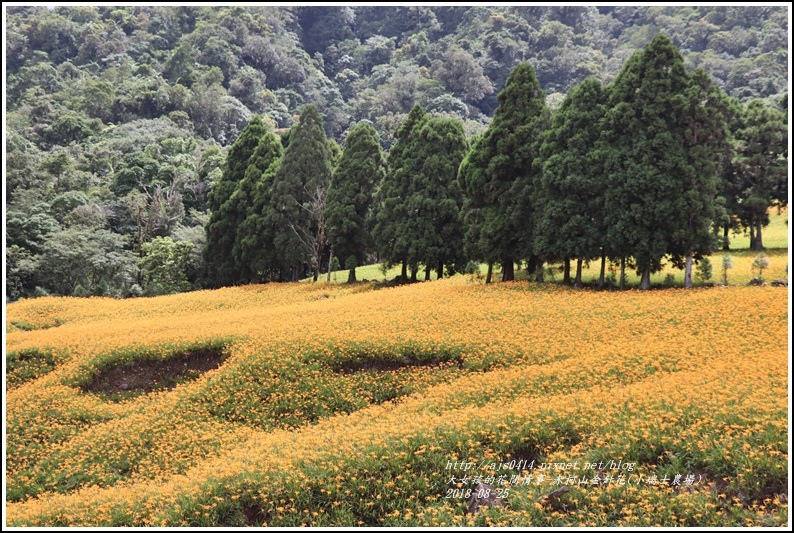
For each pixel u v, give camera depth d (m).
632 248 33.44
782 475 12.20
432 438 15.62
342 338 25.09
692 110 33.38
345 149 49.88
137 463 19.14
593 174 34.34
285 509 13.74
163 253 56.19
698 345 21.58
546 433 15.45
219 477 15.02
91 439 20.69
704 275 34.03
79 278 52.75
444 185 44.16
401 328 26.39
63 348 28.17
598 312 27.52
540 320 26.69
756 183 47.47
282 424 20.61
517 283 36.81
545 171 35.16
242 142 56.78
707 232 32.75
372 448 15.40
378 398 21.78
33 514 15.36
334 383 22.45
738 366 18.62
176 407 22.11
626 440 14.42
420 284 41.62
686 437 14.02
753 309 25.14
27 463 19.98
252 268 52.12
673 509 12.29
